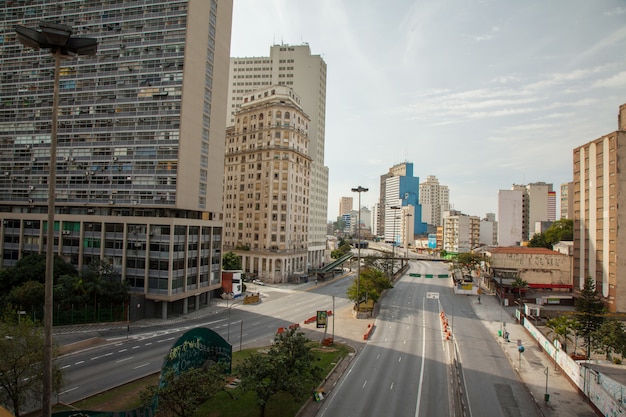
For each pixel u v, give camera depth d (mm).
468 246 183750
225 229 116500
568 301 77375
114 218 64938
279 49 157625
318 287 101688
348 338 54125
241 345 48969
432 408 32812
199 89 70375
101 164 68500
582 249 77312
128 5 69500
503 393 36281
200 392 26219
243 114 115500
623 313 66688
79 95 70375
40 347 28312
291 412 31000
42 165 71250
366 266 99000
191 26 67625
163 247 62531
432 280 118438
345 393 35656
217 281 76688
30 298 52312
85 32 70750
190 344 32781
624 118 75750
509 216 164375
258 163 110625
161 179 65938
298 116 114312
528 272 89375
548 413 32438
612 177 69062
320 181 153000
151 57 67875
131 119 67812
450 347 50469
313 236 145625
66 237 67500
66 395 33281
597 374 33000
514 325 63312
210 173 74062
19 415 28578
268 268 105938
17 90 73000
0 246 70125
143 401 25859
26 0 73312
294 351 31062
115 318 59406
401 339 54031
